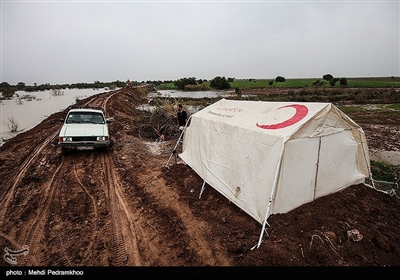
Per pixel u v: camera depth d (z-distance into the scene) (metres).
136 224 5.37
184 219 5.38
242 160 5.55
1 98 37.94
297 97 34.38
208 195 6.42
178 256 4.33
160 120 15.36
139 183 7.27
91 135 9.25
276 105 6.37
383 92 35.81
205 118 7.39
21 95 45.28
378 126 16.73
